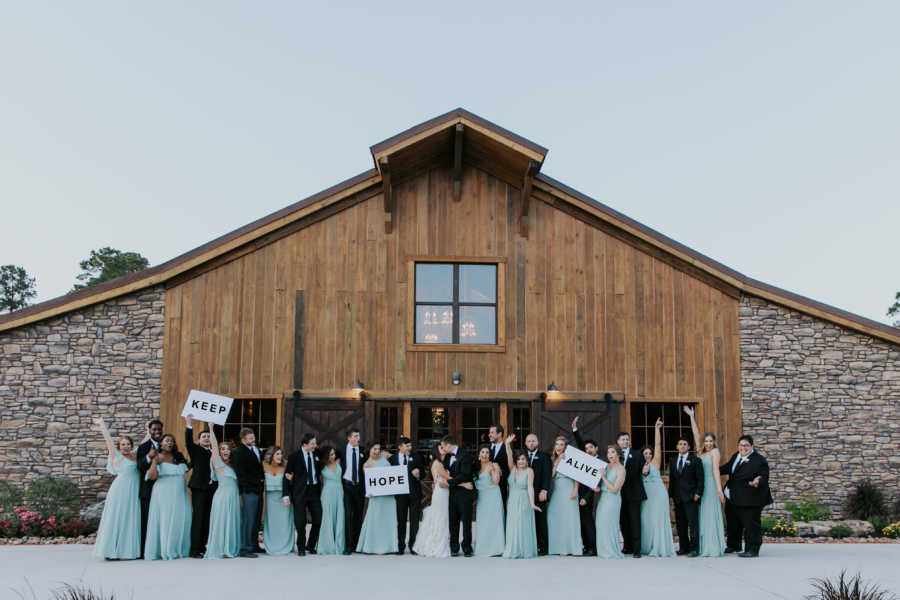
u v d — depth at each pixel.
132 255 35.16
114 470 9.70
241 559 9.62
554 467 10.37
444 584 8.00
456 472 10.14
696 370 14.09
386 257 14.13
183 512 9.81
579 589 7.80
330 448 10.41
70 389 13.38
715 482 10.32
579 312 14.16
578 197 14.32
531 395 13.78
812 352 14.22
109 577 8.35
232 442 13.52
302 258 14.02
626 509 10.33
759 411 14.04
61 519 12.40
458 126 13.16
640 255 14.39
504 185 14.50
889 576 8.76
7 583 8.07
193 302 13.73
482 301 14.23
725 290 14.34
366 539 10.16
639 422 14.08
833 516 13.72
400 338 13.90
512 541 9.91
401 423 13.67
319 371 13.71
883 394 14.13
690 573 8.77
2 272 34.88
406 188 14.38
